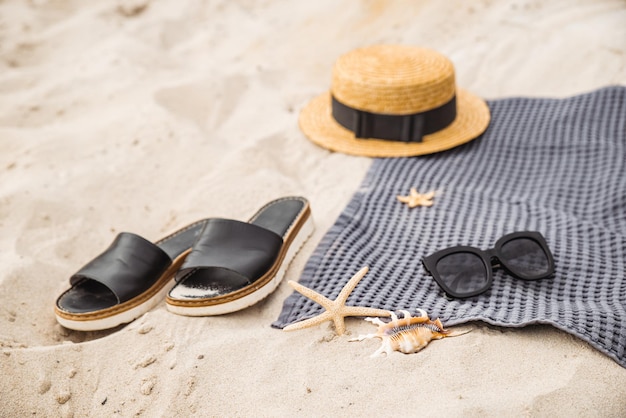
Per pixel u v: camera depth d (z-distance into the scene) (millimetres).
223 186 1138
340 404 802
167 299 911
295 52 1543
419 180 1111
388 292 919
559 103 1261
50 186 1140
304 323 841
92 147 1239
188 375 835
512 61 1418
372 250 997
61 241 1047
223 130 1310
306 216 1024
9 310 926
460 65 1425
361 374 826
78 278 947
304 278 958
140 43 1569
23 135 1268
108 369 850
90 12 1727
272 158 1204
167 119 1293
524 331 851
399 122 1156
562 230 992
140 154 1218
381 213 1057
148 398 823
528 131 1209
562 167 1128
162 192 1147
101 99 1377
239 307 910
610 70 1352
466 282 910
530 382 802
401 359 833
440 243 998
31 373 842
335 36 1576
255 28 1659
